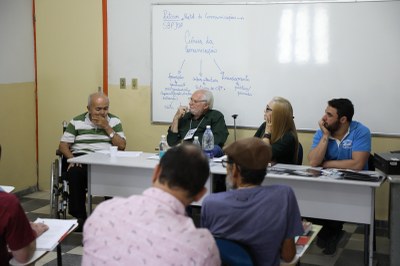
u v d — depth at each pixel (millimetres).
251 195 1975
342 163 3619
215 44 4770
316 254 3816
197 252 1441
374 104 4355
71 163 4141
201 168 1526
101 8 5199
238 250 1826
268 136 3805
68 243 3971
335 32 4391
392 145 4344
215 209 1969
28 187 5520
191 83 4906
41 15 5418
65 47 5383
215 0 4723
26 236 2029
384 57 4285
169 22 4902
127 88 5191
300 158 3912
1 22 5004
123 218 1489
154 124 5129
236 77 4738
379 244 4094
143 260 1437
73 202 4219
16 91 5270
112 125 4582
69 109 5457
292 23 4504
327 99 4480
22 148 5395
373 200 3242
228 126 4816
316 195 3389
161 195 1506
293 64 4547
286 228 1993
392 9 4215
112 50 5211
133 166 3672
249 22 4637
